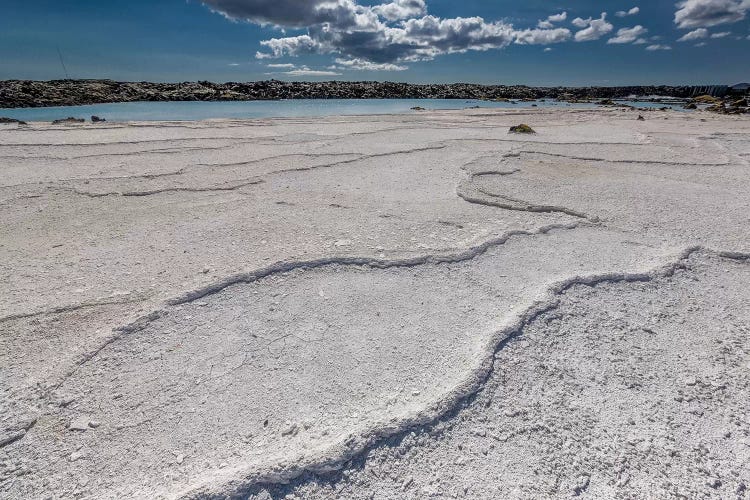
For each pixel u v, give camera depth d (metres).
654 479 1.20
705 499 1.15
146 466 1.23
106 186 3.83
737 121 10.43
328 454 1.24
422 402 1.43
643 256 2.48
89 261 2.37
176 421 1.37
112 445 1.29
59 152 5.41
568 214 3.20
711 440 1.32
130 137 6.77
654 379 1.57
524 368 1.61
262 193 3.65
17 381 1.52
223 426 1.35
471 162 4.82
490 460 1.25
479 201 3.44
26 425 1.36
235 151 5.55
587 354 1.69
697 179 4.26
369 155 5.27
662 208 3.32
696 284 2.20
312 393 1.48
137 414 1.40
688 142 6.61
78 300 1.98
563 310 1.96
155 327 1.80
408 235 2.71
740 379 1.56
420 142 6.36
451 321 1.87
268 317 1.89
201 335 1.77
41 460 1.25
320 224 2.90
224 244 2.57
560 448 1.29
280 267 2.26
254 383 1.52
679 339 1.79
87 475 1.21
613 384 1.54
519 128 7.59
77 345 1.69
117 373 1.56
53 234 2.76
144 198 3.52
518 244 2.63
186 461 1.24
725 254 2.51
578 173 4.47
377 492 1.17
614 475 1.21
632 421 1.39
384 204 3.35
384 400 1.45
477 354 1.65
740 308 2.00
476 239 2.64
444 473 1.22
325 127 8.58
